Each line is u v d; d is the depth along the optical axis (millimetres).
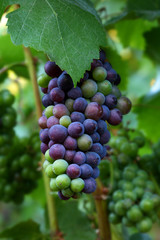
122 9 938
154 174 836
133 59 1556
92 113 562
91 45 597
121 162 814
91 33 605
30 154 897
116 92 605
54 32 594
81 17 611
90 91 573
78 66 577
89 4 683
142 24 1037
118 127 883
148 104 1043
